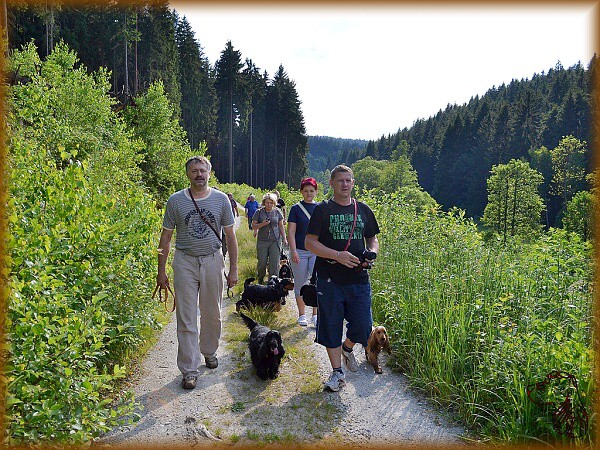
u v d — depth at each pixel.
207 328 4.57
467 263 6.07
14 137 5.62
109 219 4.75
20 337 2.66
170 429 3.52
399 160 90.69
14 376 2.59
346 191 4.26
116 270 4.39
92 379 3.06
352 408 3.93
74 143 10.88
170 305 6.81
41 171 4.57
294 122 75.38
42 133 9.39
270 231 7.80
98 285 4.02
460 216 7.93
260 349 4.41
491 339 4.13
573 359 3.34
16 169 4.29
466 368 4.21
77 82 15.24
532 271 5.24
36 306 2.84
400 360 4.89
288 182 75.69
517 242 6.92
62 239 3.87
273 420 3.70
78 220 4.10
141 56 41.62
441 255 6.63
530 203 60.25
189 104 57.22
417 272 6.11
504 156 87.38
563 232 5.78
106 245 4.29
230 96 67.19
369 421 3.73
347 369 4.75
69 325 2.95
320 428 3.61
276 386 4.32
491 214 62.47
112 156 11.43
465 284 5.38
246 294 6.71
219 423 3.63
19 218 3.66
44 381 2.73
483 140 93.44
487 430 3.49
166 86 43.69
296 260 5.94
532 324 4.00
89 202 4.60
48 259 3.50
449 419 3.77
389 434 3.54
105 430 2.93
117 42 37.03
